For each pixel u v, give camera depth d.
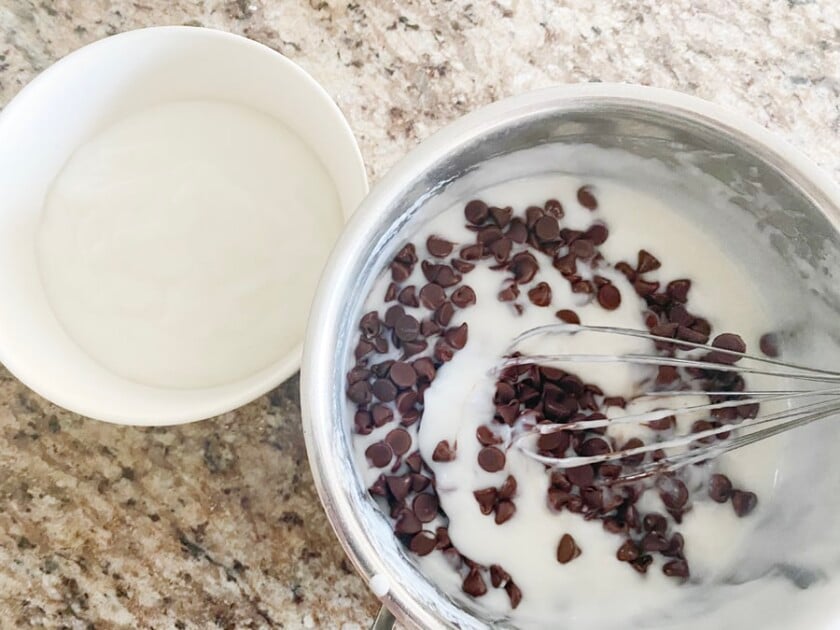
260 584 0.34
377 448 0.28
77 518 0.34
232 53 0.32
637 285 0.30
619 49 0.36
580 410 0.29
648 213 0.30
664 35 0.37
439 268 0.29
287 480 0.34
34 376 0.29
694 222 0.30
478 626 0.26
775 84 0.36
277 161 0.35
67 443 0.34
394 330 0.29
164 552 0.34
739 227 0.29
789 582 0.27
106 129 0.35
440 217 0.30
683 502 0.29
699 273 0.30
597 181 0.30
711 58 0.36
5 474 0.34
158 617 0.33
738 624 0.27
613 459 0.29
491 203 0.30
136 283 0.34
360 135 0.36
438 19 0.37
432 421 0.29
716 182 0.28
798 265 0.28
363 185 0.30
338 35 0.37
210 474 0.34
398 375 0.29
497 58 0.36
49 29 0.36
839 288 0.27
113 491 0.34
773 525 0.29
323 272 0.24
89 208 0.34
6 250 0.32
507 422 0.29
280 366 0.29
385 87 0.36
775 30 0.37
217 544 0.34
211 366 0.33
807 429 0.29
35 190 0.34
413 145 0.36
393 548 0.27
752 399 0.29
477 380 0.29
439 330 0.29
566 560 0.29
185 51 0.33
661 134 0.27
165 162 0.35
